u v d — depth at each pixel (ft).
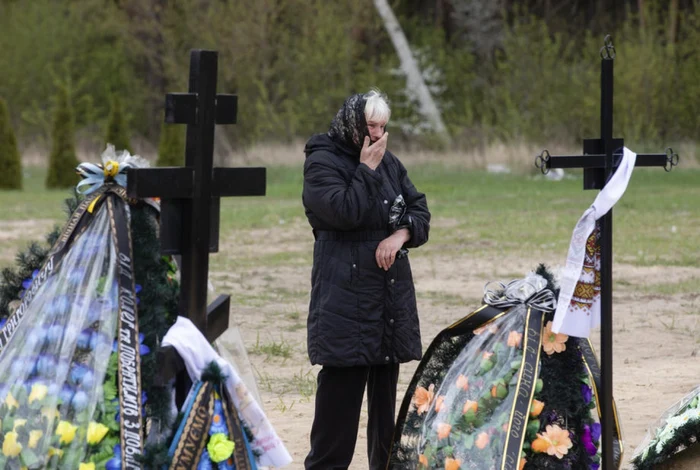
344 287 19.67
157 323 17.07
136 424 16.40
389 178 20.77
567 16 191.42
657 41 148.05
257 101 158.81
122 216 17.53
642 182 109.70
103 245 17.49
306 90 165.37
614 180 17.63
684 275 52.47
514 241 65.92
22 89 186.50
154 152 176.35
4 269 18.60
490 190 105.91
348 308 19.62
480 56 181.98
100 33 193.98
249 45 163.12
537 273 19.56
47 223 79.92
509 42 160.04
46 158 167.12
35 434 16.47
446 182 116.88
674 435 20.18
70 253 17.58
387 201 20.08
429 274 54.03
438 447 18.65
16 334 17.37
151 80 190.70
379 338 19.71
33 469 16.37
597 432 18.42
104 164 17.99
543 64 151.64
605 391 17.79
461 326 19.74
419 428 19.72
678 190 99.86
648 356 34.94
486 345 19.17
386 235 20.10
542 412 18.24
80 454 16.43
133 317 16.97
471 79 175.83
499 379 18.51
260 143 154.51
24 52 188.24
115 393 16.69
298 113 161.07
